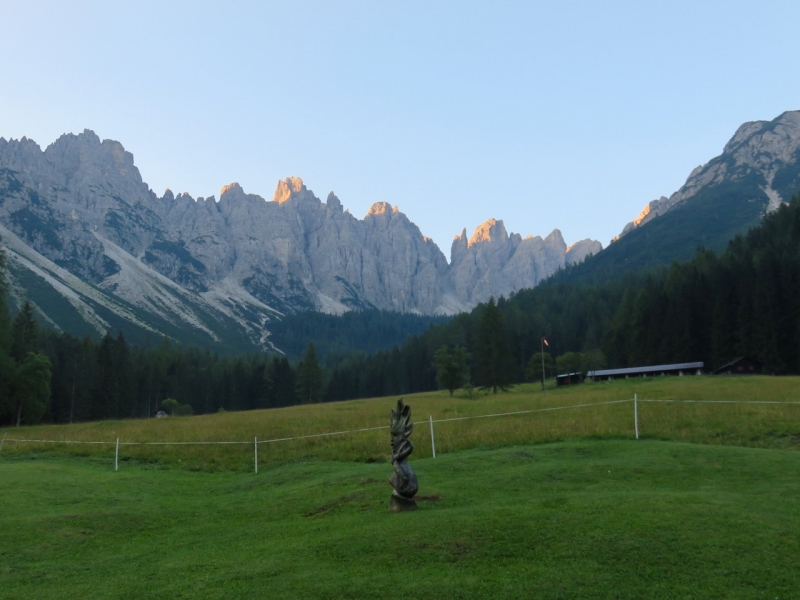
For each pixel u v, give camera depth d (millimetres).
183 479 28969
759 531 13266
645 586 11094
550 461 24109
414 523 14969
